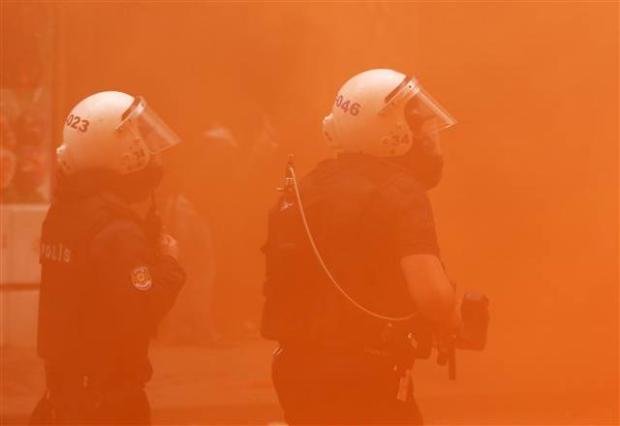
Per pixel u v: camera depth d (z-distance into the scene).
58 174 12.09
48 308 11.87
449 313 11.32
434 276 11.23
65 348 11.67
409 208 11.42
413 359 11.60
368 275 11.47
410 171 12.04
